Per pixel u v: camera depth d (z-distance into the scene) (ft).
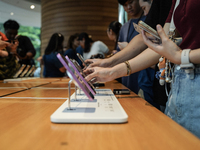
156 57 3.16
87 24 20.35
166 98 3.98
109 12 20.47
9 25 10.09
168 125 1.70
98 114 1.85
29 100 3.13
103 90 4.16
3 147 1.21
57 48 10.73
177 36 3.14
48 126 1.66
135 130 1.56
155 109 2.44
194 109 2.42
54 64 10.92
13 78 8.67
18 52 10.36
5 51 7.86
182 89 2.58
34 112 2.24
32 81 7.58
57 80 8.16
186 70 2.44
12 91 4.35
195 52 2.17
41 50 24.14
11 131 1.54
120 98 3.41
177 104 2.64
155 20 3.94
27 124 1.73
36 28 38.81
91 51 11.32
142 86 5.26
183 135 1.44
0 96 3.57
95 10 20.22
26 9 25.73
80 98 2.89
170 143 1.28
